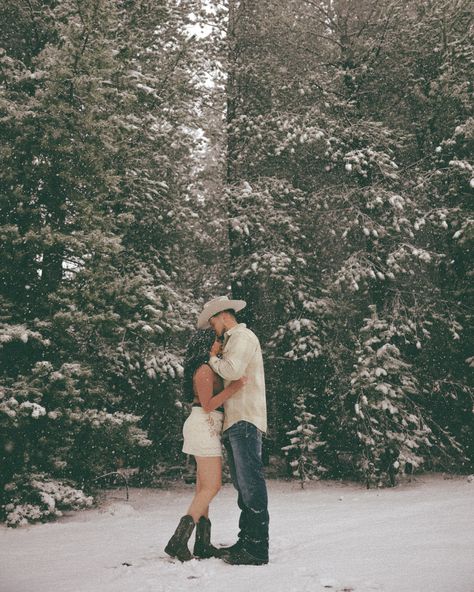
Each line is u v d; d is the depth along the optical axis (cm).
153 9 1212
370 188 1350
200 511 412
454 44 1352
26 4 1081
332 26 1511
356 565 360
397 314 1303
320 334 1412
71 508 848
